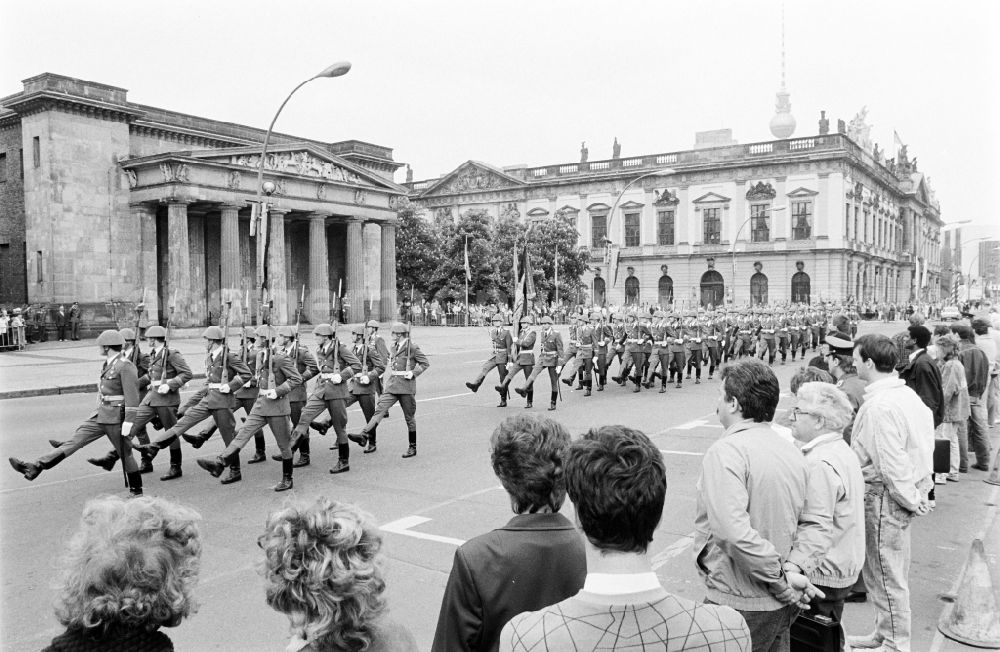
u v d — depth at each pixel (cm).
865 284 7400
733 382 399
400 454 1246
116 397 958
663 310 2262
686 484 1037
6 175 4362
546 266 6344
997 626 557
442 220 7244
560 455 330
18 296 4341
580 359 2044
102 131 4075
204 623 583
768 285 6831
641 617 225
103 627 224
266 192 4306
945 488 1046
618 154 7819
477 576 309
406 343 1228
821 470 403
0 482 1054
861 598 638
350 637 242
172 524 246
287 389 1012
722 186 7019
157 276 4350
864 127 8125
